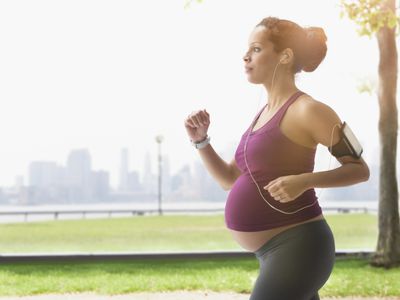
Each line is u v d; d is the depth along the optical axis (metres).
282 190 2.37
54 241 19.81
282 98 2.71
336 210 36.47
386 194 10.93
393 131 10.98
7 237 21.11
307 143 2.60
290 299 2.46
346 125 2.52
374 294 8.30
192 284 8.99
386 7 9.72
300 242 2.52
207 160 3.13
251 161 2.67
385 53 11.02
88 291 8.70
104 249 17.25
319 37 2.76
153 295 8.36
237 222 2.69
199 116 3.09
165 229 24.62
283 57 2.71
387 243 10.84
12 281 9.45
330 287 8.64
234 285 8.84
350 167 2.46
